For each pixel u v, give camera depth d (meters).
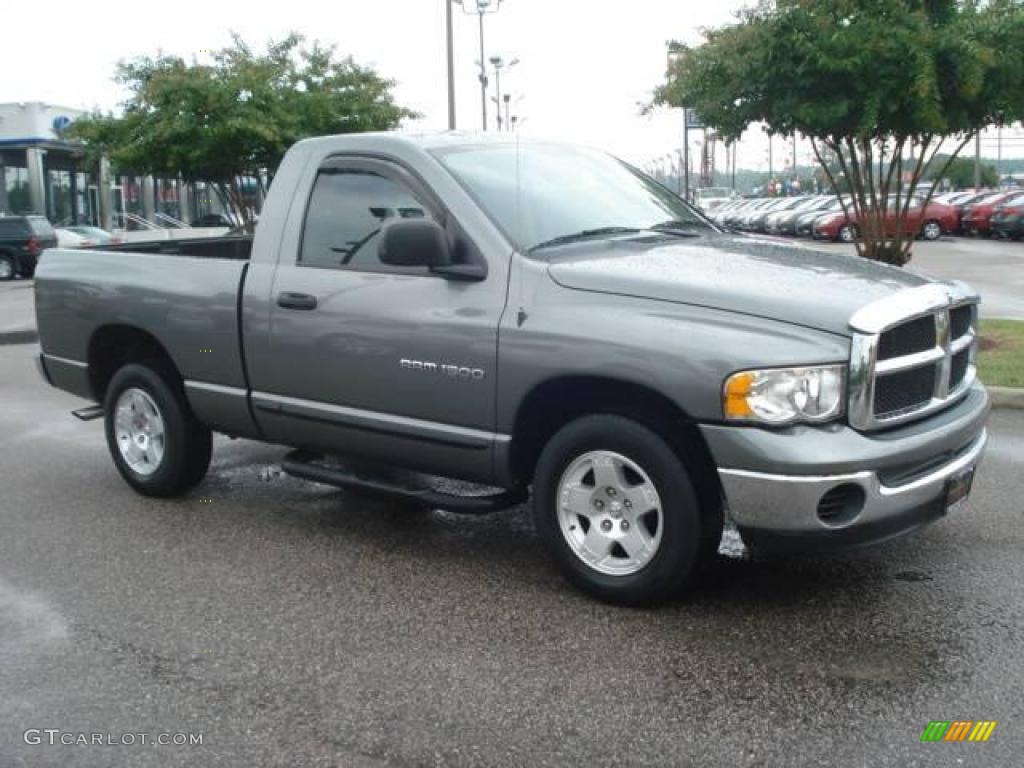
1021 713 3.69
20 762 3.58
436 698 3.93
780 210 46.03
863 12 9.77
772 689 3.90
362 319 5.28
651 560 4.54
